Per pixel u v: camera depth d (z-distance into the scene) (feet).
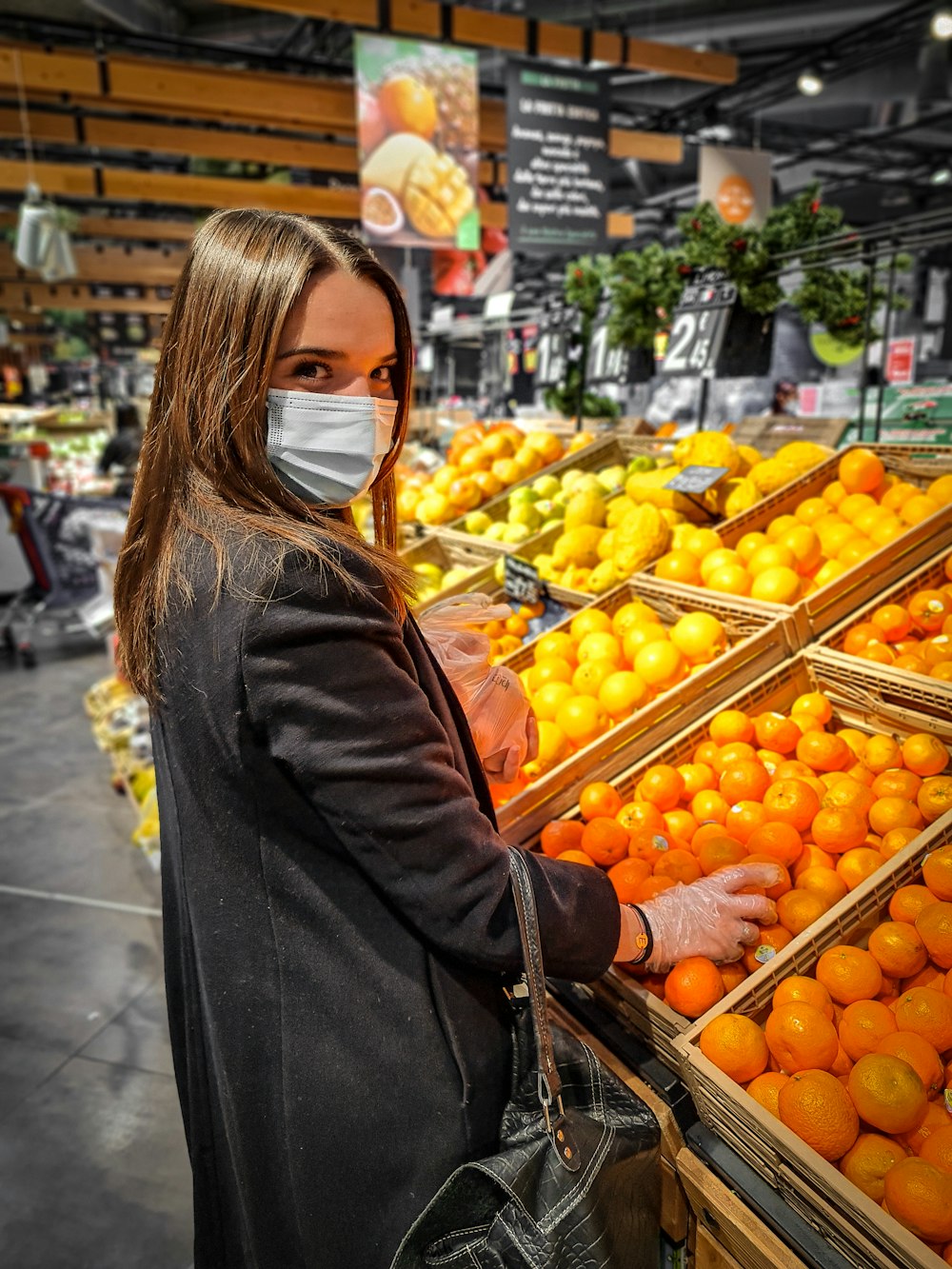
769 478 7.46
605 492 8.88
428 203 16.85
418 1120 2.74
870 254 8.80
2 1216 6.47
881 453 7.43
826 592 5.88
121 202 34.12
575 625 6.37
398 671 2.60
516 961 2.74
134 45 18.54
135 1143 7.07
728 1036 3.29
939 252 34.76
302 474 2.79
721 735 5.25
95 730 15.56
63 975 9.16
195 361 2.64
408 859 2.56
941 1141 2.84
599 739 5.23
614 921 3.02
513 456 10.64
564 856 4.47
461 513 10.08
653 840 4.50
